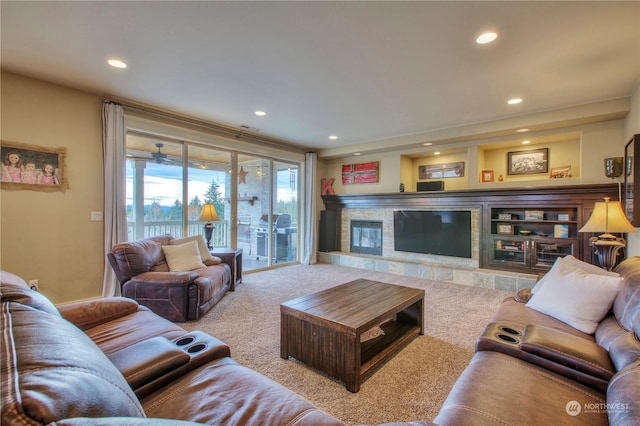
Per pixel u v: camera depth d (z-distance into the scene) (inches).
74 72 115.1
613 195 146.4
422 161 235.3
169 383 48.6
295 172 251.3
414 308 109.4
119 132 140.2
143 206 161.5
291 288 169.9
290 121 175.3
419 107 150.5
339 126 185.5
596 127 152.2
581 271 82.0
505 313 83.7
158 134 162.6
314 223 250.2
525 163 189.2
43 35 90.7
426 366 86.8
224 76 117.8
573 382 49.8
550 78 117.5
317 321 82.1
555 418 40.6
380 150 224.7
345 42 93.7
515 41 92.4
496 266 182.4
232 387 47.2
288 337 89.7
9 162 116.0
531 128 163.9
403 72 113.3
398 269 208.8
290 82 122.9
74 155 130.6
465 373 54.1
